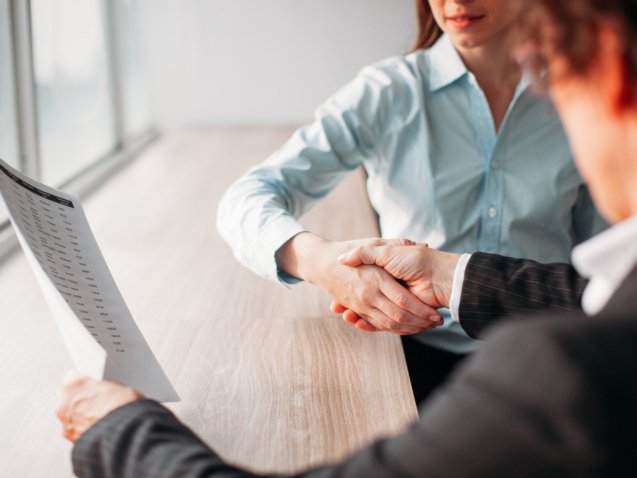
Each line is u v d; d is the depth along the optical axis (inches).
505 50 52.6
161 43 125.2
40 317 49.3
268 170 53.3
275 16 125.1
